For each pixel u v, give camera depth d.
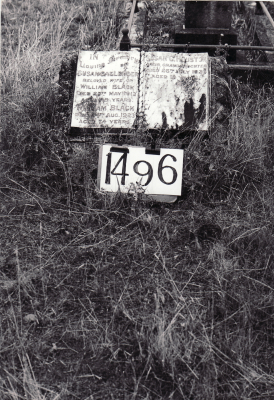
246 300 2.79
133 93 3.67
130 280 2.95
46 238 3.23
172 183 3.46
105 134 3.64
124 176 3.48
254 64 4.88
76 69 3.75
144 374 2.46
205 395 2.34
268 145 3.89
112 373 2.46
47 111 4.14
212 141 3.62
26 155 3.85
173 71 3.69
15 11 6.30
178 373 2.44
